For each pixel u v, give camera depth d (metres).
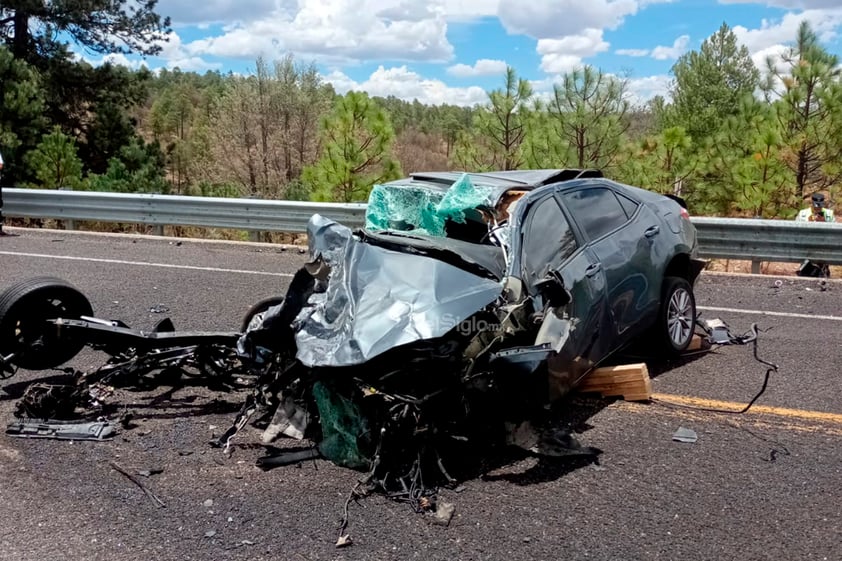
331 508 3.97
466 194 5.39
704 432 4.94
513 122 15.32
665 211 6.50
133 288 9.05
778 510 3.95
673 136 15.15
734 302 8.62
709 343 6.79
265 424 5.01
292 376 4.68
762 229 9.98
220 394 5.60
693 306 6.57
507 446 4.69
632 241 5.81
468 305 4.34
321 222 5.02
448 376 4.24
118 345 5.39
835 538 3.69
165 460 4.50
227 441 4.60
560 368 4.81
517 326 4.65
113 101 26.42
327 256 4.86
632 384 5.44
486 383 4.39
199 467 4.42
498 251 5.09
